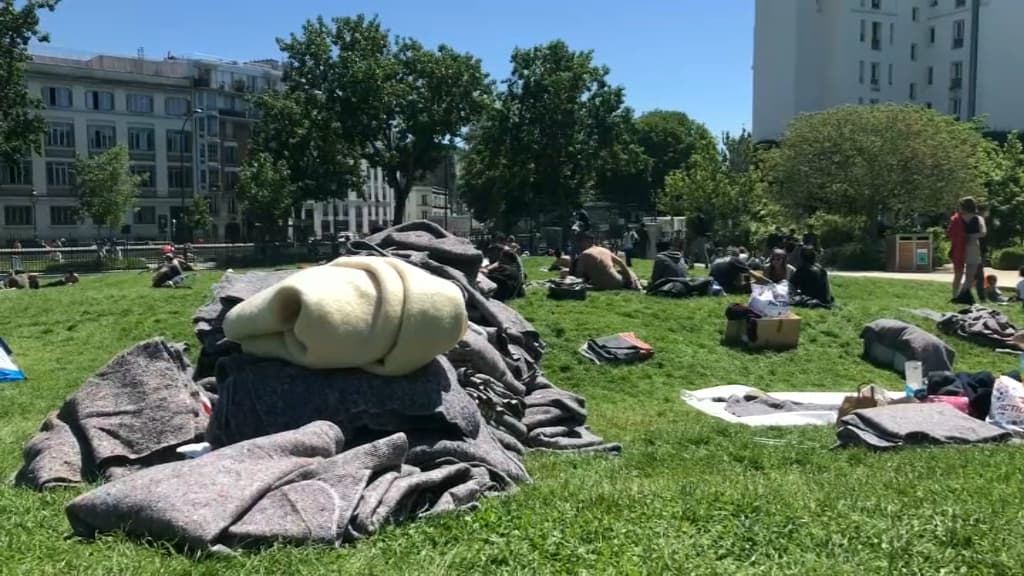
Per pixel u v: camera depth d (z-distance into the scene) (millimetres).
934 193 36312
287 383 6113
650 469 7238
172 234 80125
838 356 14477
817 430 9438
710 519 4707
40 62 81438
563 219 56031
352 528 4480
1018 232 37531
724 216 44406
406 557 4137
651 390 12367
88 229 80625
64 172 79125
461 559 4074
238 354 6652
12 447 7859
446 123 53281
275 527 4293
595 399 11805
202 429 6664
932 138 36562
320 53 52031
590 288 18750
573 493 5410
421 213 115688
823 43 72500
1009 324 15609
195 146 86938
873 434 8078
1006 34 67875
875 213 37938
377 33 52938
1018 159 40969
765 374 13484
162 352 7195
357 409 5980
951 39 72125
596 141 55375
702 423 10070
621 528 4504
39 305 18562
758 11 74312
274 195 50156
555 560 4082
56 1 36938
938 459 6762
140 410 6715
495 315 9305
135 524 4344
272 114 51844
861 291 20297
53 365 13391
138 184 76812
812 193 39562
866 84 72312
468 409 6363
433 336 6137
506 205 57875
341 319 5898
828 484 5824
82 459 6406
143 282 25750
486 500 5246
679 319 15758
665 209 51406
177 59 92438
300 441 5031
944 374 9469
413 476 5148
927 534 4406
